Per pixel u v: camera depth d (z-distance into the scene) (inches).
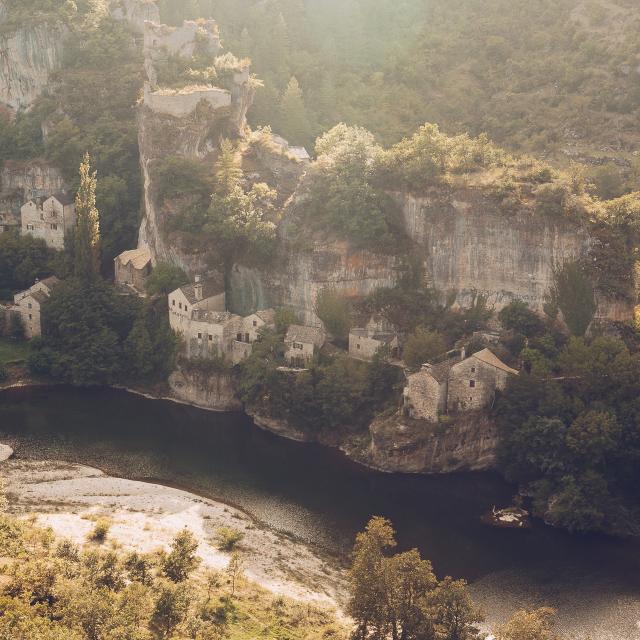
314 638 3735.2
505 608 4173.2
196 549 4350.4
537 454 5093.5
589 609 4188.0
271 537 4643.2
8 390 6358.3
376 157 6269.7
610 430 4982.8
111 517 4682.6
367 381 5639.8
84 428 5831.7
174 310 6299.2
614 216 5738.2
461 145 6309.1
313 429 5689.0
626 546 4694.9
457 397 5319.9
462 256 5920.3
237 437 5767.7
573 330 5629.9
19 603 3344.0
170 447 5610.2
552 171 6033.5
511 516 4899.1
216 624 3710.6
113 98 7864.2
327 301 6013.8
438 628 3550.7
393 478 5251.0
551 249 5669.3
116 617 3316.9
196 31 7810.0
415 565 3651.6
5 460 5344.5
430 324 5900.6
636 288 5649.6
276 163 7106.3
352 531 4756.4
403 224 6146.7
